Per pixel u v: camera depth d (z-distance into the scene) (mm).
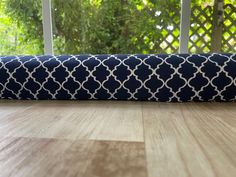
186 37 1681
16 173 490
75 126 797
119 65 1192
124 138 685
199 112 991
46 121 855
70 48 2572
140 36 2547
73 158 556
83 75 1202
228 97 1169
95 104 1141
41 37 2496
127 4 2535
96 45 2639
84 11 2559
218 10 2287
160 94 1184
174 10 2400
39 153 583
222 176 480
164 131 747
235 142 658
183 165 524
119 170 500
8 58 1281
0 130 756
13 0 2441
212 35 2350
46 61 1233
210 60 1164
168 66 1168
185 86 1163
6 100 1243
